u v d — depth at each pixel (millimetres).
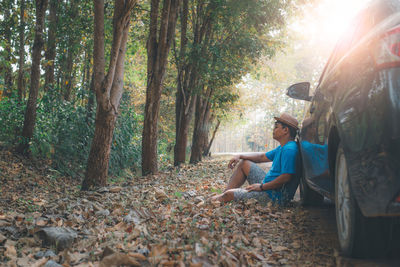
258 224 3662
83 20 11422
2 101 11812
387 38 2055
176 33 15609
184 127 13797
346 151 2240
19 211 5258
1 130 11305
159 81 10500
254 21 13180
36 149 10961
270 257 2779
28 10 13141
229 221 3775
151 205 4730
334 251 2701
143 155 10617
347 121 2238
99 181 7969
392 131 1885
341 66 2588
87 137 11781
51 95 11680
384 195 1944
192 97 14055
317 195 4383
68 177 10875
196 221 3727
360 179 2104
